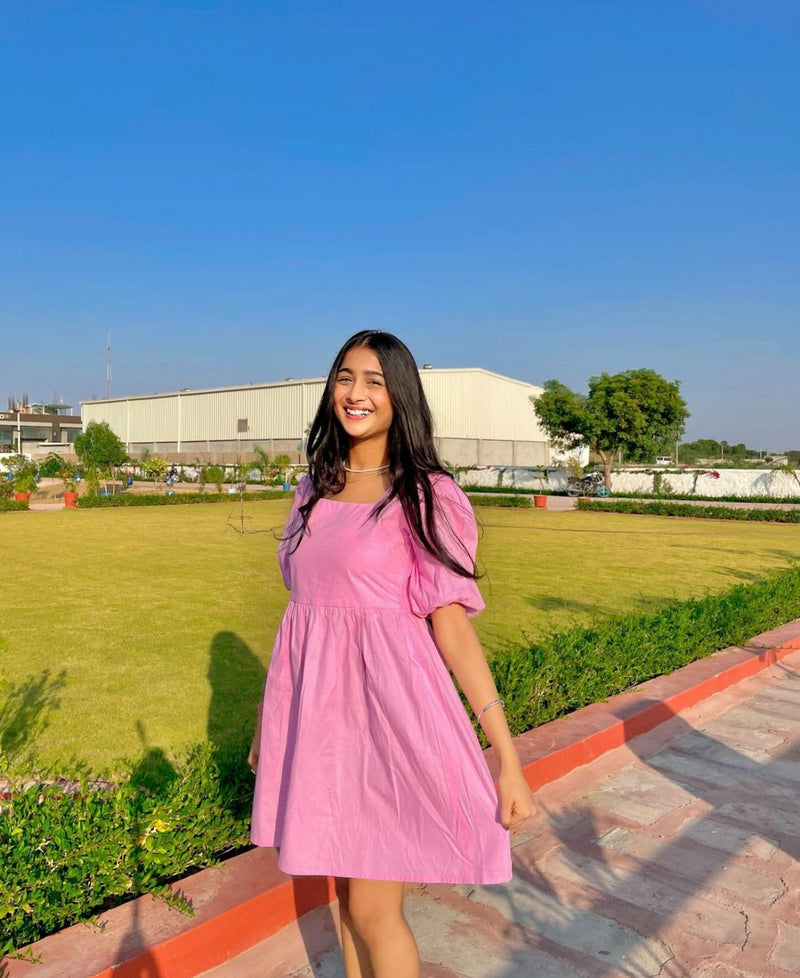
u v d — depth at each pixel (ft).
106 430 128.77
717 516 77.30
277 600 27.99
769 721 15.21
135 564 37.29
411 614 5.67
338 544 5.65
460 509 5.70
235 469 134.41
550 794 11.68
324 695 5.63
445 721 5.54
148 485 136.67
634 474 117.80
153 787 10.72
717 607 20.15
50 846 7.77
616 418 110.83
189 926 7.35
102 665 19.29
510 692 13.43
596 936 8.23
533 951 7.96
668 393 111.45
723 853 10.03
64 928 7.48
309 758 5.59
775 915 8.67
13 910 7.04
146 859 8.10
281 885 8.14
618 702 14.90
